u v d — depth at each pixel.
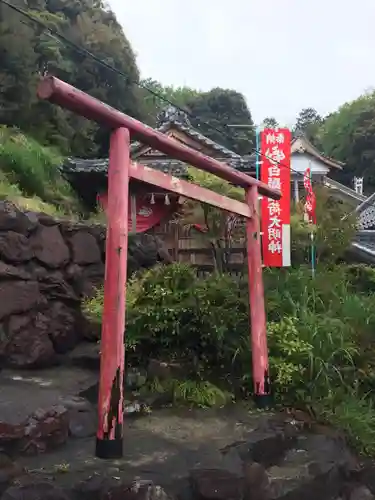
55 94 3.53
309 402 5.98
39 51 19.47
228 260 10.20
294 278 8.64
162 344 6.34
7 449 3.72
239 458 4.20
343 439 5.40
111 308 3.95
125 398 5.62
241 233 10.05
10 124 17.78
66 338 6.71
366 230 16.92
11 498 3.11
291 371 6.11
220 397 5.81
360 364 7.18
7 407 4.21
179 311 6.24
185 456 4.12
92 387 5.38
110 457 3.88
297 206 11.88
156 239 10.38
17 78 17.44
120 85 24.16
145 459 3.98
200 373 6.19
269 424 5.20
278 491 3.97
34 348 6.13
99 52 23.09
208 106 33.84
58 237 7.00
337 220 11.55
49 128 19.47
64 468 3.62
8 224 6.14
